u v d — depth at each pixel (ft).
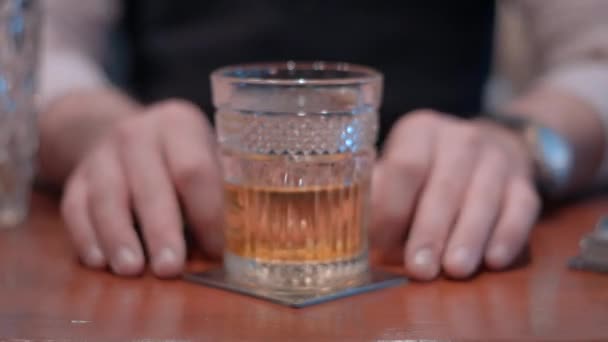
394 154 2.48
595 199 3.17
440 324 2.09
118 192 2.43
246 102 2.21
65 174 3.11
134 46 4.13
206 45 3.84
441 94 3.84
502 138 3.04
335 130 2.20
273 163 2.20
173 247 2.34
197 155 2.46
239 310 2.15
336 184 2.23
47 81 3.40
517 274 2.39
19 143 2.82
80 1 3.90
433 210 2.38
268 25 3.76
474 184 2.45
